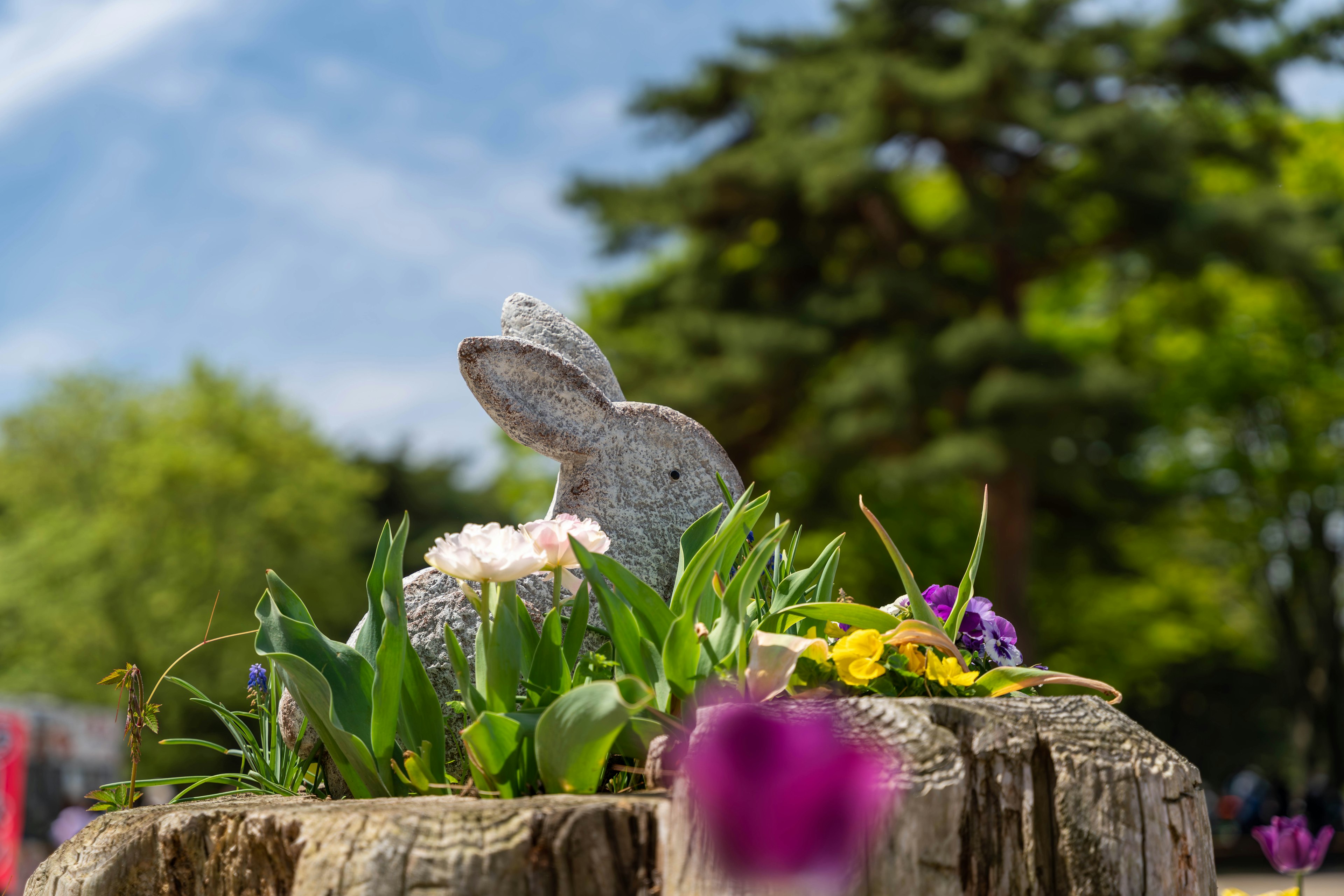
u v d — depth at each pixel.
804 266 17.91
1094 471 15.76
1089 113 15.42
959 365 15.16
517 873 1.76
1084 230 17.62
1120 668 21.11
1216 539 20.83
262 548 26.61
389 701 2.23
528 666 2.35
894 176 16.66
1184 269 16.36
